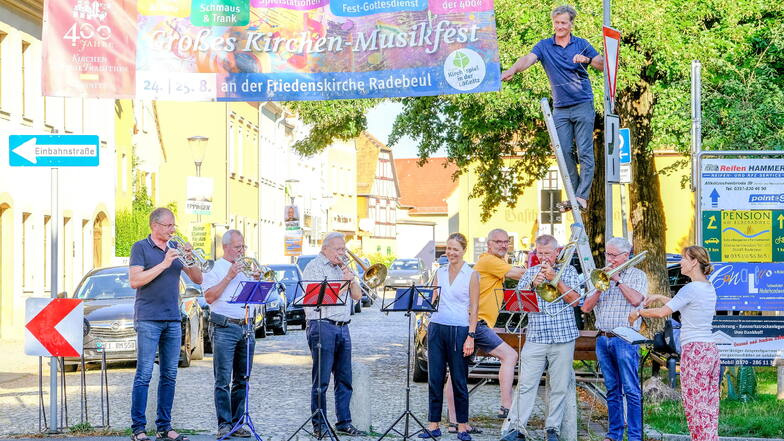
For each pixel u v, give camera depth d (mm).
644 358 11242
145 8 12461
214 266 11555
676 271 23047
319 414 11727
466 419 11914
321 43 12508
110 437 11625
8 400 14969
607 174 12711
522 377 11547
